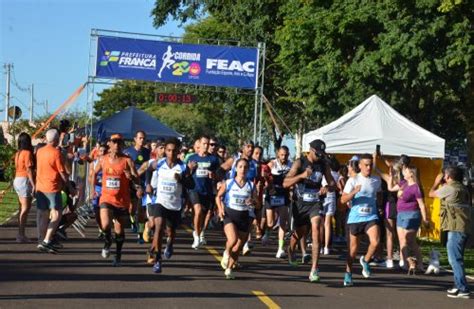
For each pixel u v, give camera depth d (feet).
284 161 51.16
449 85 91.09
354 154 65.16
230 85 92.12
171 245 43.55
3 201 92.38
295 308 32.68
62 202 47.70
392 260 48.70
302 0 103.96
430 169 70.74
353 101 95.61
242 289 36.83
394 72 90.33
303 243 48.24
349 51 97.45
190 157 52.44
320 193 41.14
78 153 66.33
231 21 144.56
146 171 43.19
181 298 33.50
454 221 38.55
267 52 140.67
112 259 44.75
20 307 30.09
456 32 83.76
